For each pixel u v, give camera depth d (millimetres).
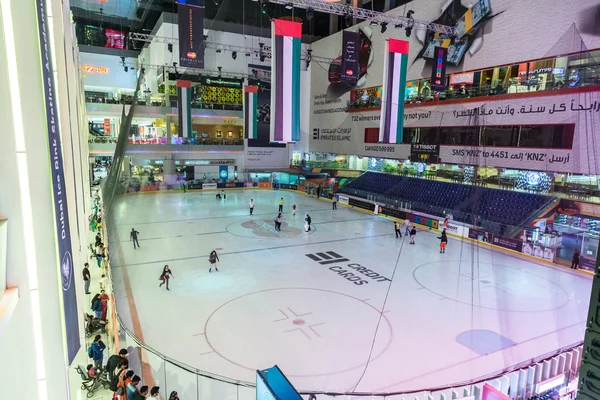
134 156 35219
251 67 37250
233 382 7660
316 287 13461
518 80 18641
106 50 38250
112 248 16344
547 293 9641
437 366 8711
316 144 38656
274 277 14406
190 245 18531
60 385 4859
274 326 10562
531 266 11789
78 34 38281
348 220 24984
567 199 11047
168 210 27312
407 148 27578
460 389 7738
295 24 15953
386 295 12781
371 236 20781
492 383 6855
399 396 7594
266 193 37000
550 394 6680
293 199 33438
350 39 20984
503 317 8828
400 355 9180
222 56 35844
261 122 38969
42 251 4391
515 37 20203
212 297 12445
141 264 15531
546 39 18516
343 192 32594
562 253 11000
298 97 16250
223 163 38719
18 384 3291
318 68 37781
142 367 8266
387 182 29484
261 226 22906
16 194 3572
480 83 22547
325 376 8320
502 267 9422
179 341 9633
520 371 6852
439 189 24203
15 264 3578
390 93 20719
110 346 9359
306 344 9641
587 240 9922
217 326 10484
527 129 15367
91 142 34938
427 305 12008
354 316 11258
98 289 12781
